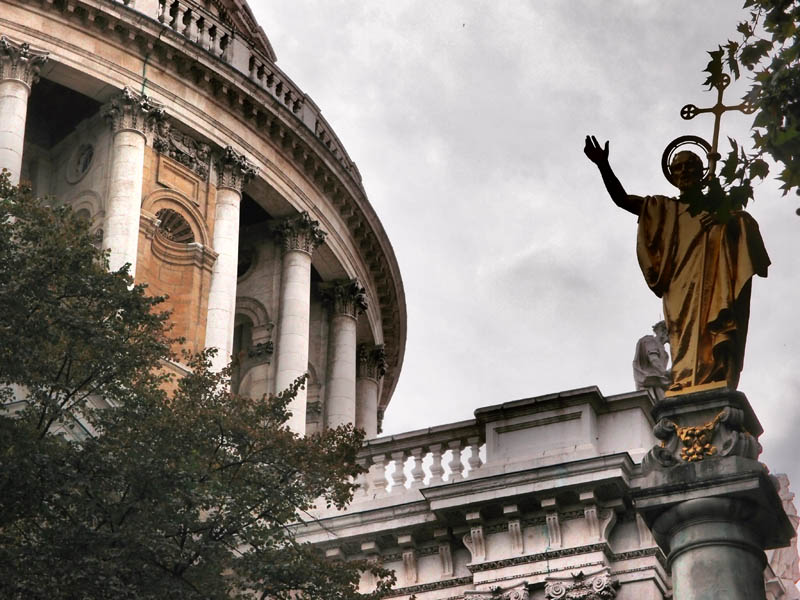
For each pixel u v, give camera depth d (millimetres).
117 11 52781
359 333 63344
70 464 31141
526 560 35281
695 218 25609
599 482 34906
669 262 25578
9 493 30516
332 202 59719
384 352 65125
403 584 36281
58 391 33094
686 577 23562
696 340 25078
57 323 33062
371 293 63188
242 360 56594
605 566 34719
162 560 30703
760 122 23453
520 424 36688
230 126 55688
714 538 23609
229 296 53406
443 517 36094
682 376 25062
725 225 25391
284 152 57469
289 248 57625
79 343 33156
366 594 33062
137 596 29641
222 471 32781
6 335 32281
